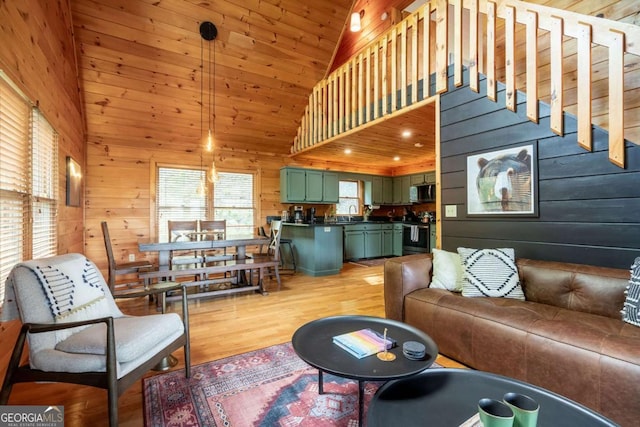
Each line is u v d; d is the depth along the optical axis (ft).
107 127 14.82
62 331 5.04
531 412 2.81
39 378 4.53
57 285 5.18
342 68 14.75
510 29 8.52
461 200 9.93
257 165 19.72
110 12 11.02
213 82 14.55
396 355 4.71
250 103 16.26
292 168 19.99
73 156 12.12
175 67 13.35
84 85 12.78
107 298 6.31
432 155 20.63
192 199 17.54
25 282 4.83
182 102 14.88
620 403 4.58
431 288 8.34
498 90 8.88
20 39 6.20
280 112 17.49
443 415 3.47
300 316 10.23
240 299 12.23
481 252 8.23
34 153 7.47
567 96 9.14
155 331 5.36
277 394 5.82
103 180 15.25
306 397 5.73
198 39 12.74
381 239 23.47
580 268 6.85
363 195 25.39
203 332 8.90
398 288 8.29
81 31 11.17
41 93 7.64
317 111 16.83
